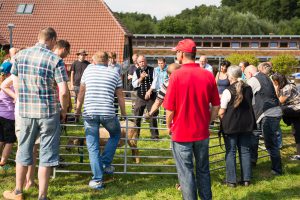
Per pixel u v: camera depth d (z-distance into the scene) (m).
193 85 4.79
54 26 31.83
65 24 31.94
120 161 7.61
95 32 31.23
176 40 49.00
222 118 6.30
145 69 9.01
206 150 5.00
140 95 8.99
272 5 100.50
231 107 6.20
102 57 6.07
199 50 48.75
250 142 6.49
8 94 5.89
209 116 4.98
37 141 5.68
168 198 5.85
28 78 5.08
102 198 5.77
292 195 6.11
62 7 33.12
